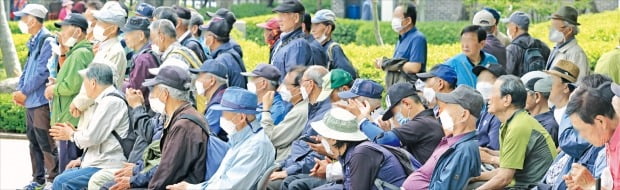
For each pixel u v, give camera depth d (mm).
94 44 18703
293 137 15141
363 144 12469
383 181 12375
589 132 10555
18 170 21781
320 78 14938
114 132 15352
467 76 16750
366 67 28203
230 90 13242
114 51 17891
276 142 15164
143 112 15375
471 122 12219
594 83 12109
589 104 10445
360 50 29688
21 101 19156
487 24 18984
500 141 12555
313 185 13719
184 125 13617
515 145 12281
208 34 18531
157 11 19469
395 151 12609
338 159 13172
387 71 18562
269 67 16031
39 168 19391
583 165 11539
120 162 15375
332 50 18656
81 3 31031
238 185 12984
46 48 18938
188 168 13578
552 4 33500
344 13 48250
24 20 19094
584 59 17812
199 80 15570
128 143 15406
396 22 18359
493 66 14266
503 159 12328
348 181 12594
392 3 44625
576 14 17812
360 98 14047
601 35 29219
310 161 14211
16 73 30828
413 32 18422
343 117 12773
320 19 18922
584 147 11812
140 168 14406
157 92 13961
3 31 30812
